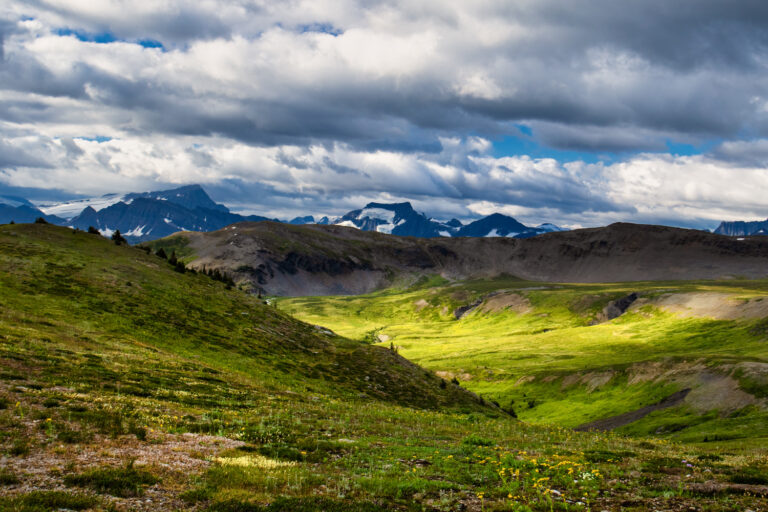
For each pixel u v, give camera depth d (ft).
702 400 453.58
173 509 51.08
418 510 58.49
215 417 107.34
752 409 408.67
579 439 137.90
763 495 69.77
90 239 388.78
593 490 70.95
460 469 80.28
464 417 197.88
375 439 106.83
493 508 59.62
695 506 64.85
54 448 64.80
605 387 575.79
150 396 119.44
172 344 228.63
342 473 73.00
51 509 45.96
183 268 406.41
